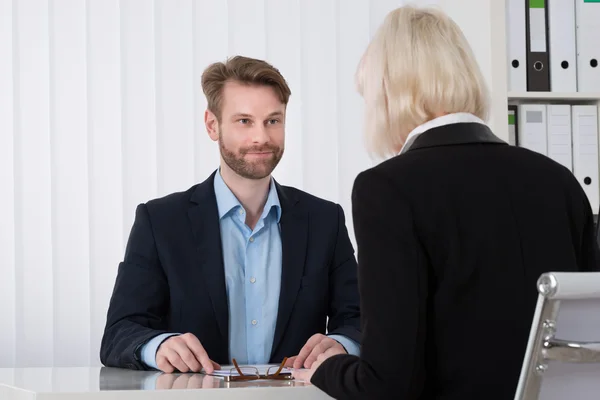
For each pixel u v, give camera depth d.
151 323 2.05
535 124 3.11
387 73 1.36
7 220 3.09
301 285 2.14
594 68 3.16
